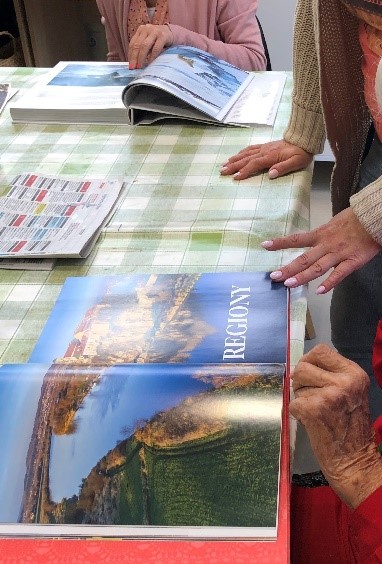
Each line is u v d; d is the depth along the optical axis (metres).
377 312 1.29
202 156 1.22
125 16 1.77
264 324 0.80
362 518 0.67
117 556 0.57
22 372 0.71
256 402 0.65
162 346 0.78
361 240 0.95
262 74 1.54
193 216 1.05
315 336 1.98
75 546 0.58
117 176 1.17
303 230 1.04
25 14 2.61
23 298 0.91
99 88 1.45
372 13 0.97
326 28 1.07
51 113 1.37
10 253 0.96
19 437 0.65
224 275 0.90
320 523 0.88
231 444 0.62
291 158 1.15
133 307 0.85
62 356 0.78
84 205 1.09
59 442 0.64
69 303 0.87
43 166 1.22
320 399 0.66
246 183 1.14
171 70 1.38
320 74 1.11
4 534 0.60
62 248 0.97
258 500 0.58
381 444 0.73
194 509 0.58
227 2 1.72
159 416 0.65
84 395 0.68
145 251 0.98
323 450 0.69
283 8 2.45
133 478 0.61
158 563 0.57
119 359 0.76
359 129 1.20
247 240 0.99
